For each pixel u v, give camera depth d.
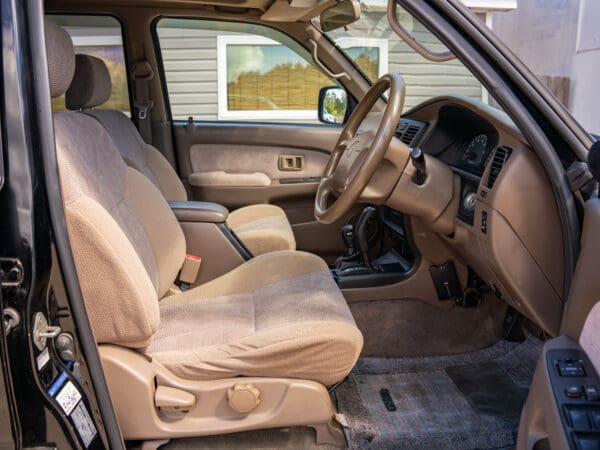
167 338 1.60
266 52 4.58
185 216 2.35
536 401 1.42
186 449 1.54
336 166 2.10
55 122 1.47
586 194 1.50
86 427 1.21
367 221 2.44
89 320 1.21
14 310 1.09
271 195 3.21
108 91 2.10
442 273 2.31
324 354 1.46
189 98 4.54
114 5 2.94
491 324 2.37
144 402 1.40
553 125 1.54
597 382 1.32
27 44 1.08
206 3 2.83
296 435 1.57
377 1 4.32
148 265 1.75
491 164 1.81
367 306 2.34
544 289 1.79
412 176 1.99
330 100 3.16
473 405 2.03
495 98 1.57
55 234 1.12
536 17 5.64
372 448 1.84
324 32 2.99
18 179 1.07
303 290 1.78
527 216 1.74
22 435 1.13
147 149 2.60
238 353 1.46
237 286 1.93
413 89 4.13
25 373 1.11
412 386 2.15
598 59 4.82
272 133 3.16
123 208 1.73
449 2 1.53
